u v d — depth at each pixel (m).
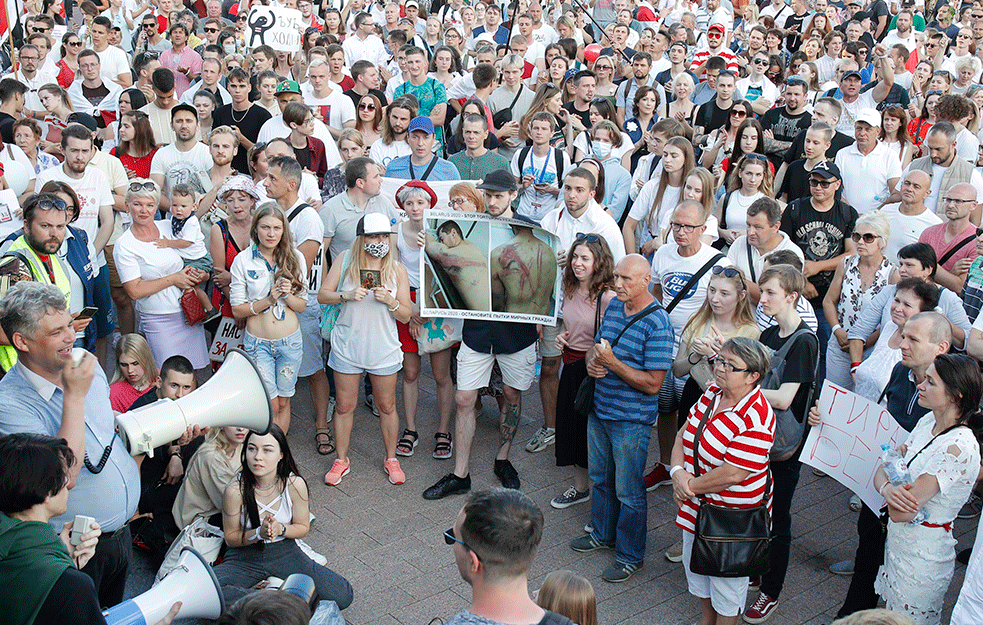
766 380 4.59
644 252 7.31
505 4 16.86
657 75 12.48
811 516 5.80
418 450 6.63
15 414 3.54
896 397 4.73
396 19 14.59
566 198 6.43
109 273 7.46
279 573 4.53
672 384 5.82
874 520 4.45
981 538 3.89
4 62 10.91
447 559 5.24
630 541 5.10
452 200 6.37
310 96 9.79
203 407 4.05
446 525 5.62
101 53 11.93
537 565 5.24
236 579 4.44
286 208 6.66
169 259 6.45
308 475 6.24
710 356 5.02
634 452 5.06
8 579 2.90
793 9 17.19
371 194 6.84
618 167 7.86
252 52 11.32
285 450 4.47
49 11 14.56
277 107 9.31
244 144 8.76
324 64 9.54
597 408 5.16
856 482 4.46
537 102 8.86
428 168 7.36
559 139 8.65
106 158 7.37
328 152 8.49
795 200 7.11
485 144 8.80
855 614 2.86
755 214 6.02
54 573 2.91
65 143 6.85
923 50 14.34
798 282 4.72
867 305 5.79
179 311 6.57
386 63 13.25
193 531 4.73
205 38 13.77
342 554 5.29
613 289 5.57
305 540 5.43
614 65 11.38
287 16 11.38
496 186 5.98
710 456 4.24
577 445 5.77
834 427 4.54
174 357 5.34
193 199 6.61
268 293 6.02
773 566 4.70
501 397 6.32
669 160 7.04
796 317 4.76
